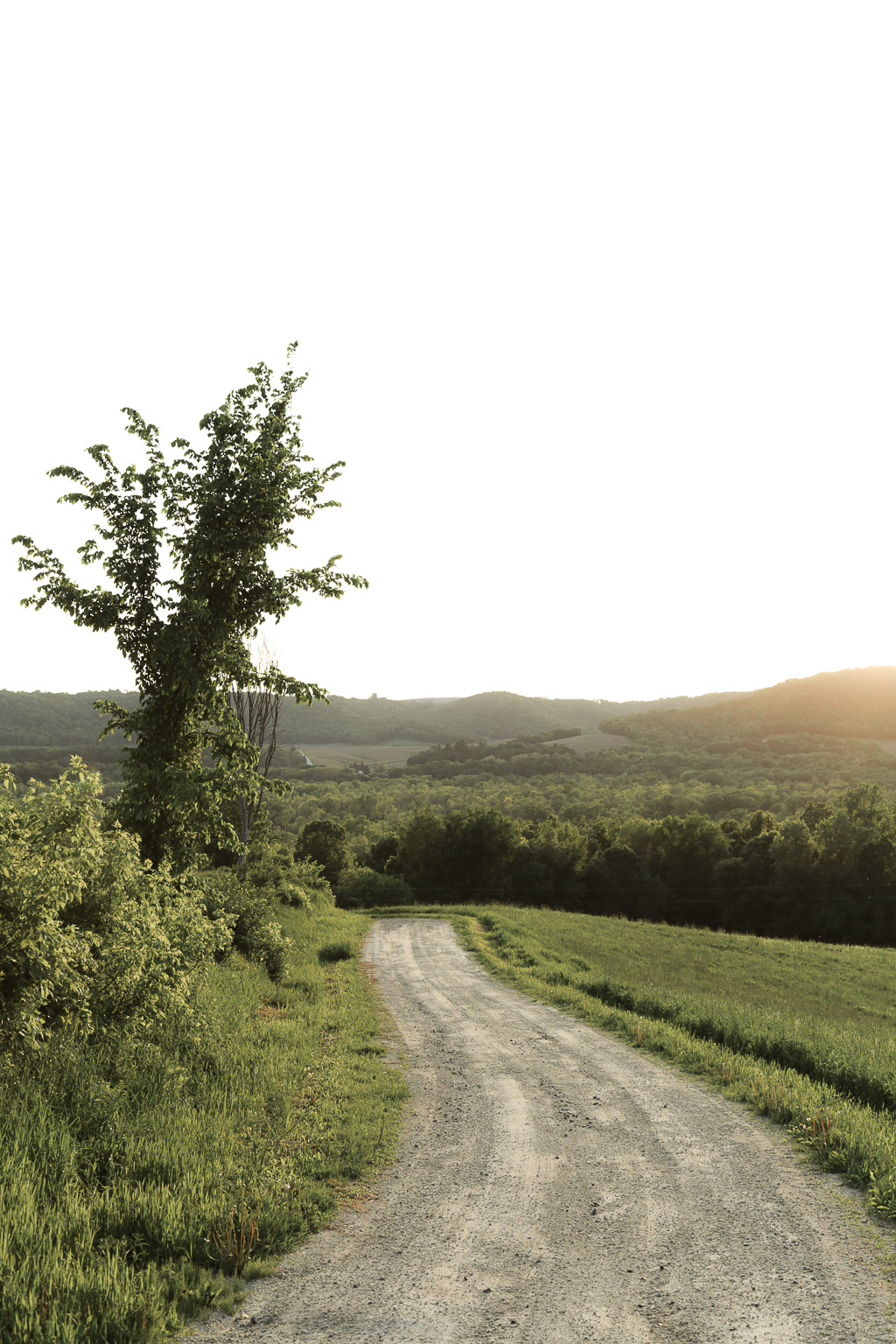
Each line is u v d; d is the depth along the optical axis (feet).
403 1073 37.83
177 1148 21.94
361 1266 17.54
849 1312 15.39
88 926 30.81
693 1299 15.98
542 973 74.23
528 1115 30.48
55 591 46.32
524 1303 15.87
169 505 47.37
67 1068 24.80
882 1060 36.32
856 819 258.37
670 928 144.87
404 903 234.38
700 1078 36.58
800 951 119.55
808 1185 22.62
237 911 62.90
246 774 47.75
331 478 50.85
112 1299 14.62
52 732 629.51
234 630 50.29
